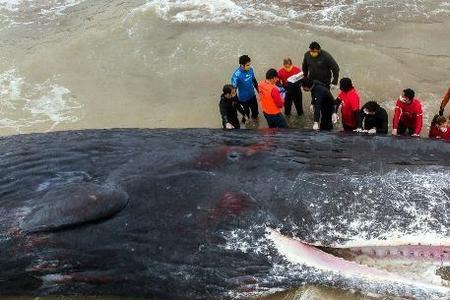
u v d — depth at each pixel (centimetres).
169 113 969
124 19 1188
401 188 530
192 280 546
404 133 852
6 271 561
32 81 1066
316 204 533
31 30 1220
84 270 556
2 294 585
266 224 534
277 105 853
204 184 555
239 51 1084
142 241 544
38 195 560
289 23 1145
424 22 1109
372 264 547
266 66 1042
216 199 545
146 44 1128
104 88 1039
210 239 538
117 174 573
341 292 531
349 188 535
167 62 1082
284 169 558
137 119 962
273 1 1226
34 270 559
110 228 543
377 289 518
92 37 1155
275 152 582
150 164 579
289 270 534
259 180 552
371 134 624
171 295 559
